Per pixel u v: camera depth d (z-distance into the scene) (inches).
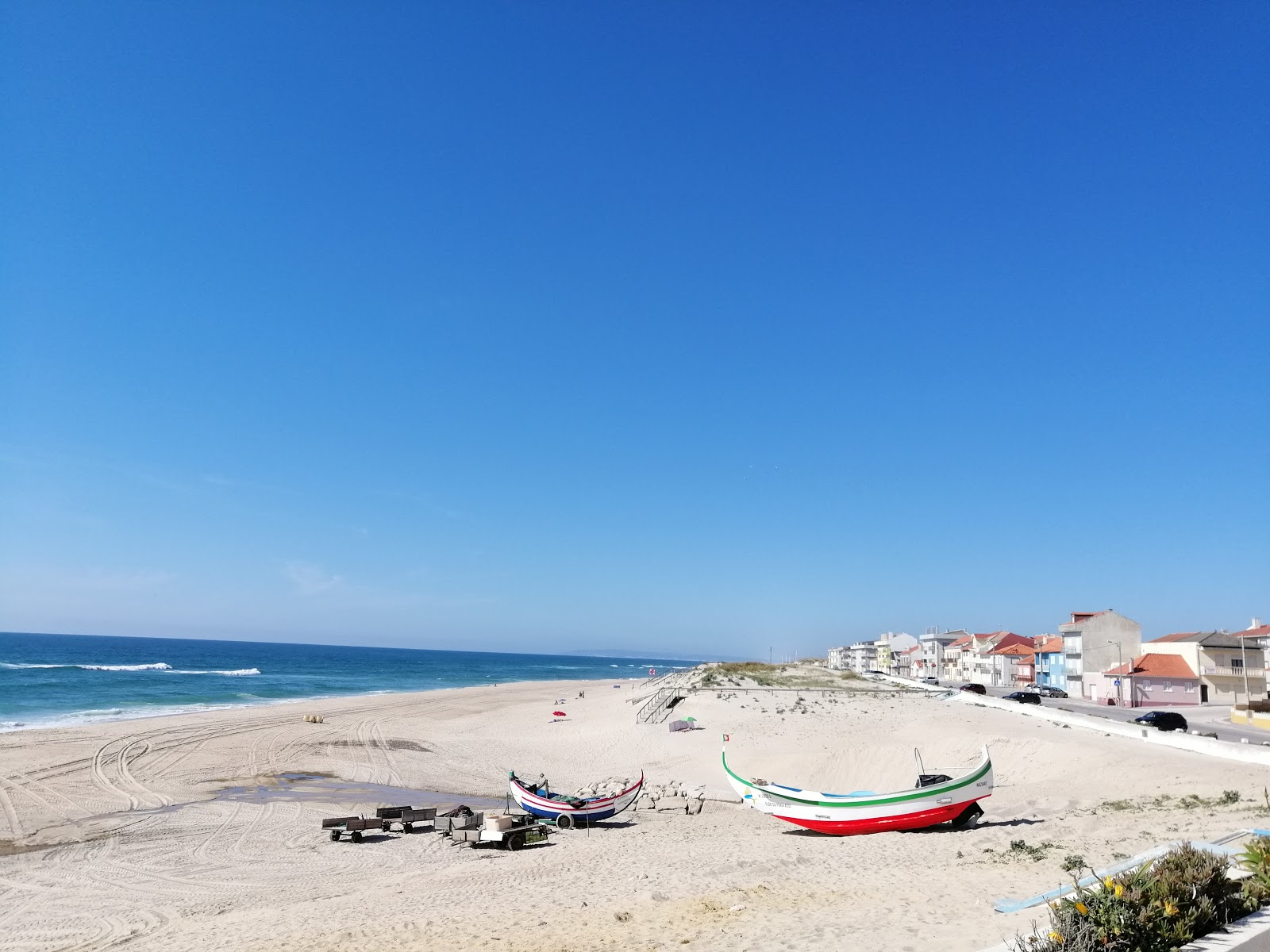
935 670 5767.7
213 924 717.9
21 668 4955.7
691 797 1369.3
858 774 1497.3
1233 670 3093.0
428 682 5910.4
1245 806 933.2
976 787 997.8
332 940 618.5
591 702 3280.0
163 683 4303.6
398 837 1103.6
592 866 864.3
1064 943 349.4
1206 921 372.8
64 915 772.6
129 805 1296.8
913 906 565.9
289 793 1437.0
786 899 636.7
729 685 2810.0
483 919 648.4
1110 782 1213.1
